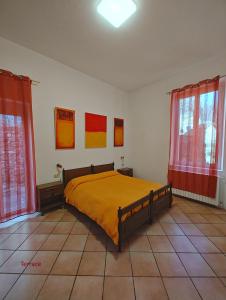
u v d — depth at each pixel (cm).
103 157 394
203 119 294
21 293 130
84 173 343
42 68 272
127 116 462
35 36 223
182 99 324
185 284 139
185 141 322
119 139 437
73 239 202
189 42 236
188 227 231
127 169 433
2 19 190
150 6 171
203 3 168
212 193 288
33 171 260
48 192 270
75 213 273
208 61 289
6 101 228
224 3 168
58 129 298
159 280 143
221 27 203
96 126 372
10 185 238
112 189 258
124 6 167
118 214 176
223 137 280
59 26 202
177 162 339
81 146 342
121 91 438
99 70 327
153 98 398
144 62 294
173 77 351
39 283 139
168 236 210
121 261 165
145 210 225
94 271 152
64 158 313
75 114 328
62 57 279
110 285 138
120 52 262
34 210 265
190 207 298
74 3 167
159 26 201
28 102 250
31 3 168
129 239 203
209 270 154
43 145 281
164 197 273
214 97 276
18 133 242
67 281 141
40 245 190
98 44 240
